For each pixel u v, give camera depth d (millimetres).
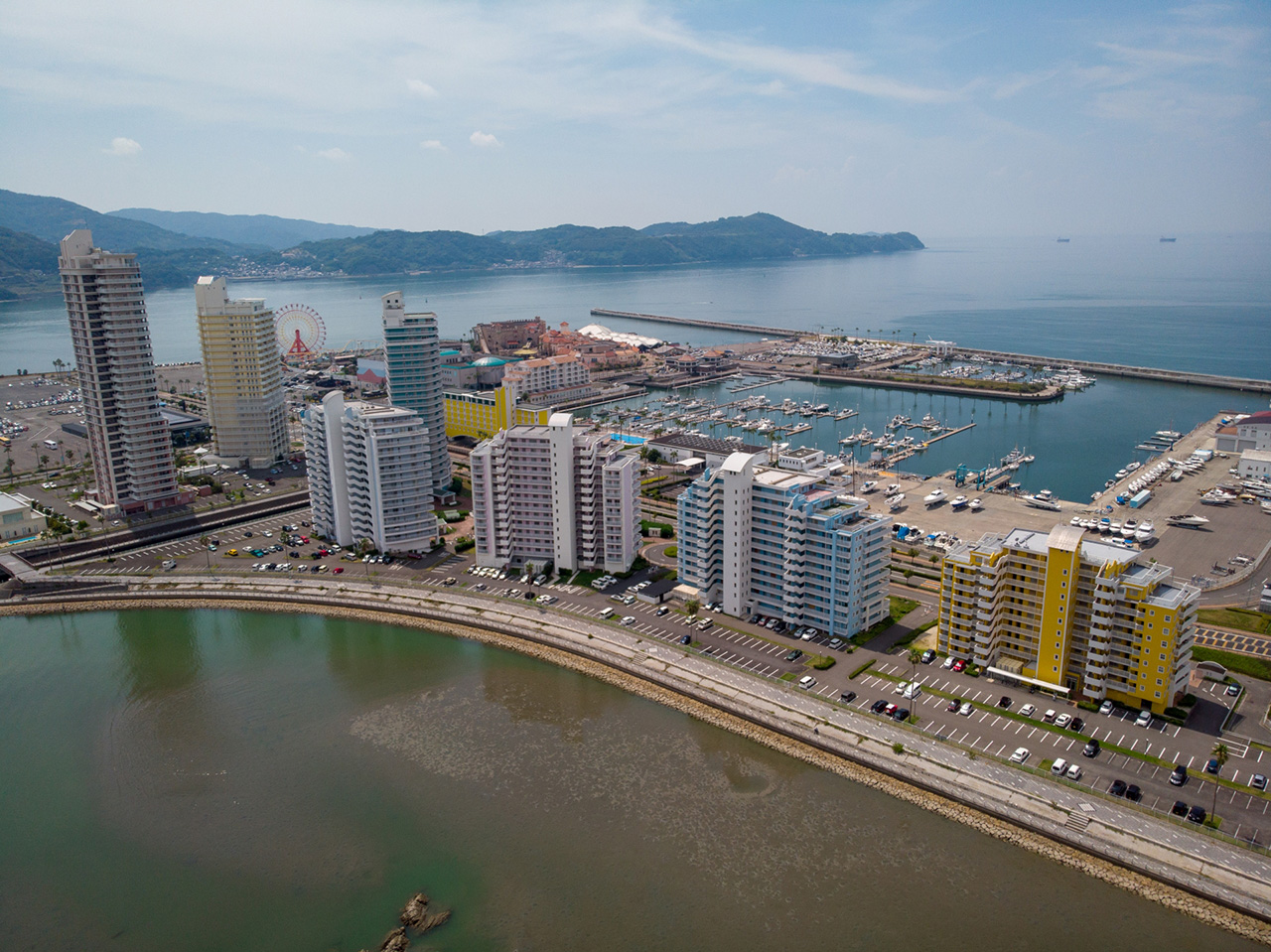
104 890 148250
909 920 135750
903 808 162125
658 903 140625
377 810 166125
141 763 183500
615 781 172750
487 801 167750
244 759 184000
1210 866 140750
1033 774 163875
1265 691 192625
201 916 141875
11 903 146125
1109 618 183500
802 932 134000
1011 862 147750
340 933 137250
